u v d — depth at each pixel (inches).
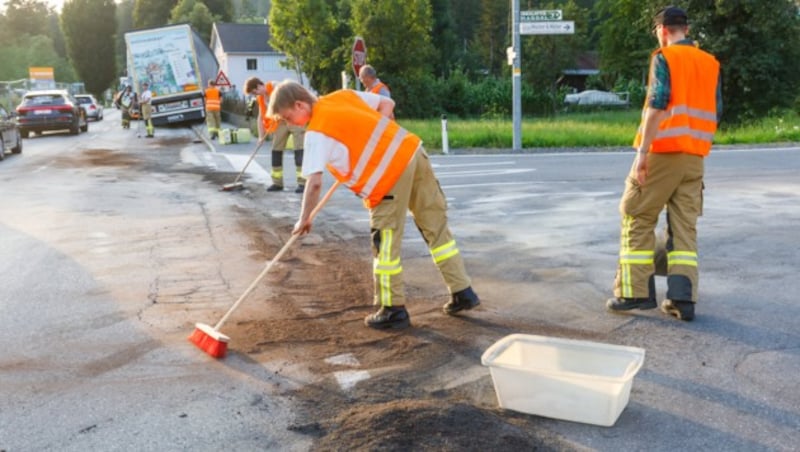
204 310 205.9
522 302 209.6
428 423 132.0
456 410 136.7
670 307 192.7
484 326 188.9
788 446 125.6
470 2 3346.5
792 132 804.6
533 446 125.1
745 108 1228.5
